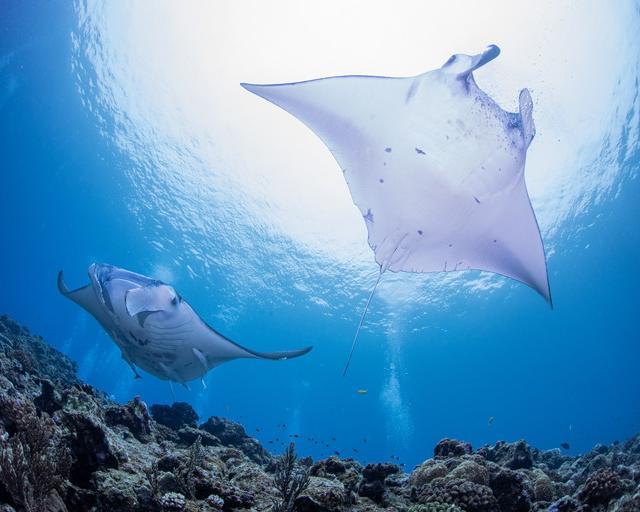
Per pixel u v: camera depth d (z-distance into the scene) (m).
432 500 3.77
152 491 3.37
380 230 4.89
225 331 28.62
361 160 4.75
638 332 27.41
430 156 4.40
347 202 21.28
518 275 5.06
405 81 4.32
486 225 4.66
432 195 4.54
